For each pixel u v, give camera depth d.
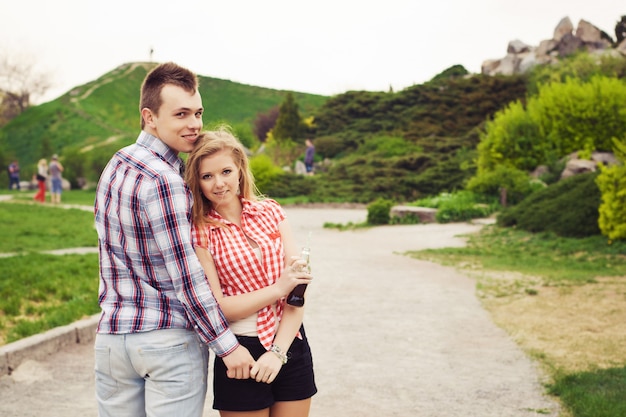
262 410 2.75
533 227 15.45
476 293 9.27
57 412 4.75
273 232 2.89
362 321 7.69
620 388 4.83
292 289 2.75
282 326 2.79
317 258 13.07
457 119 43.59
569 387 5.01
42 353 6.10
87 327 6.77
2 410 4.77
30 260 11.08
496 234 15.98
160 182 2.55
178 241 2.54
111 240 2.61
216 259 2.76
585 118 24.22
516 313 7.92
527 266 11.52
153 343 2.55
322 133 47.12
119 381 2.65
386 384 5.41
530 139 24.50
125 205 2.56
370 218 20.42
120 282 2.60
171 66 2.72
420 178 29.08
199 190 2.80
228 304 2.72
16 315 7.48
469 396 5.09
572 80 27.61
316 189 30.56
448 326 7.40
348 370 5.80
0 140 60.50
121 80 74.56
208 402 5.07
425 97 46.84
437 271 11.26
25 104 75.81
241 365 2.63
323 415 4.72
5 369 5.60
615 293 8.73
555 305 8.23
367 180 31.05
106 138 59.69
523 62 46.66
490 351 6.36
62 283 9.12
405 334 7.07
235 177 2.81
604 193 12.99
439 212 20.45
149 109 2.70
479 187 22.30
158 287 2.59
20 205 23.70
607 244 12.73
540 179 23.28
